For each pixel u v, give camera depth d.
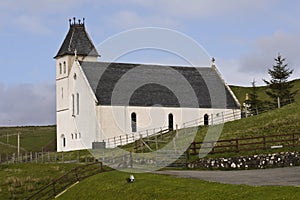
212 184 39.62
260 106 105.06
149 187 41.03
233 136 66.19
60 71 100.25
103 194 43.50
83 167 56.03
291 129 64.06
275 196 33.00
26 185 57.06
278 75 110.94
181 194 37.66
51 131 136.25
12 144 120.12
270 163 52.41
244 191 35.38
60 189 51.06
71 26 101.88
